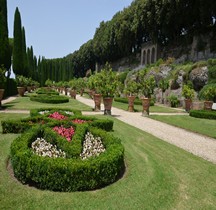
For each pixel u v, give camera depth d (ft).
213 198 14.06
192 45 114.11
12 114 42.32
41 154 17.24
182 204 13.15
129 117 49.57
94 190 13.99
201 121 46.75
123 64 200.03
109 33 196.65
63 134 21.21
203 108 66.18
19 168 14.24
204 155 23.57
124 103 85.71
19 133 26.73
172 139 30.35
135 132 32.40
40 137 20.86
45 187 13.66
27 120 28.50
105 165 14.49
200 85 82.38
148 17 127.65
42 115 31.07
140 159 20.43
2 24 79.82
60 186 13.50
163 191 14.49
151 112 63.16
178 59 124.36
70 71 255.09
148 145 25.63
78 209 11.92
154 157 21.27
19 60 108.68
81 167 13.61
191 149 25.71
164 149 24.35
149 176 16.66
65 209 11.85
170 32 132.16
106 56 220.23
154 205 12.78
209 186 15.67
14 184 14.17
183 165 19.56
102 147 19.69
